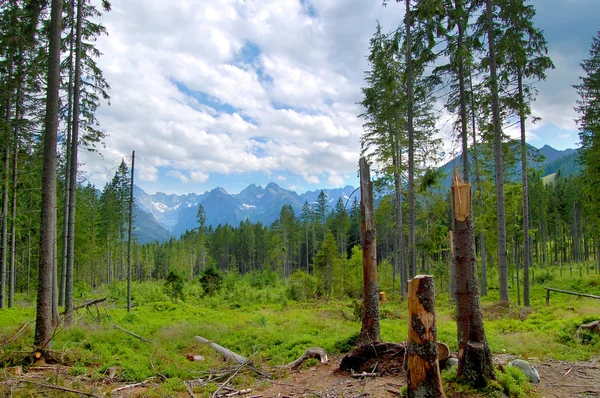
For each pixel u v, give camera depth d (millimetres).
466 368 5215
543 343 8344
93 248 39594
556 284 27125
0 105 15367
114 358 8539
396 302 19125
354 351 7449
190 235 76062
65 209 13484
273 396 6160
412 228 14641
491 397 4820
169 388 6625
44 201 8766
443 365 6500
